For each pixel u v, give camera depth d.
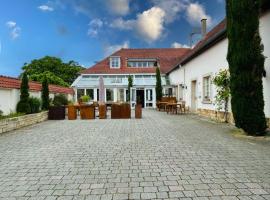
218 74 13.54
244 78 8.70
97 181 4.73
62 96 21.91
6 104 13.37
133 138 9.00
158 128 11.49
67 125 13.09
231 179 4.75
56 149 7.36
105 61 34.66
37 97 16.91
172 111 21.03
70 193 4.23
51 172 5.28
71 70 48.94
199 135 9.50
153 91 29.62
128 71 32.81
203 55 17.58
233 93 9.13
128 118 16.59
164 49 38.25
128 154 6.68
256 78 8.69
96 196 4.09
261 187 4.36
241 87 8.80
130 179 4.81
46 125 13.19
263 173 5.07
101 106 17.02
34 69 45.81
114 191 4.27
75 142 8.37
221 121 14.07
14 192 4.29
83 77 31.47
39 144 8.09
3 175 5.13
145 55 36.66
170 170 5.31
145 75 32.09
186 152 6.82
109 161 6.04
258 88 8.72
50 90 21.28
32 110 14.69
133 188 4.38
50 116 16.58
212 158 6.20
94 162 5.97
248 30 8.67
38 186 4.54
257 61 8.70
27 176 5.06
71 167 5.61
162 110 23.97
